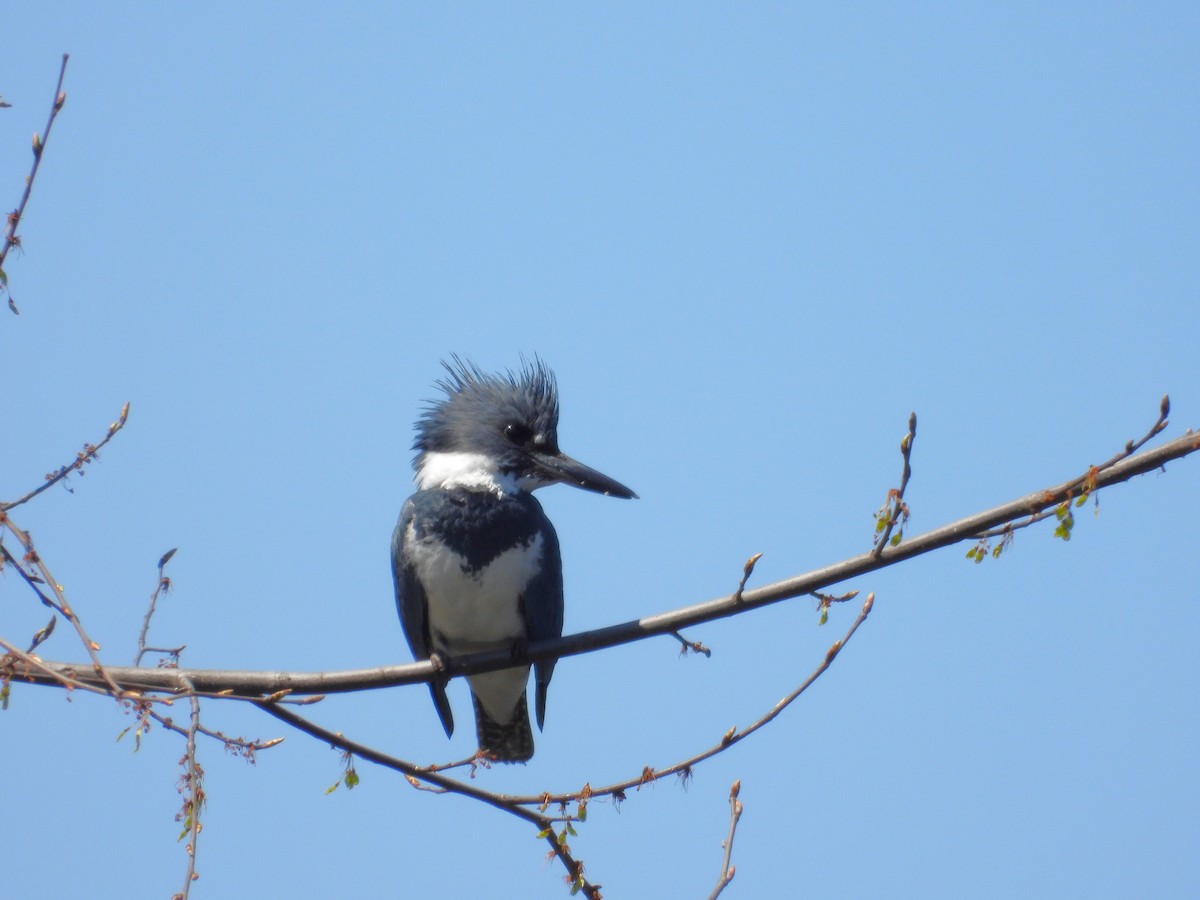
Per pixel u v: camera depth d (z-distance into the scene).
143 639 8.75
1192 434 8.09
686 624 9.34
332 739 9.16
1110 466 8.11
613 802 8.45
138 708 6.93
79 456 8.17
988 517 8.41
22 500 8.05
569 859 8.55
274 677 9.65
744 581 9.05
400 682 10.05
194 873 6.32
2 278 7.41
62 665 8.63
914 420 8.10
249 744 7.27
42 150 7.54
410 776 9.12
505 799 8.77
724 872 8.40
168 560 8.83
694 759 8.45
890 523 8.40
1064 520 7.96
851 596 8.81
